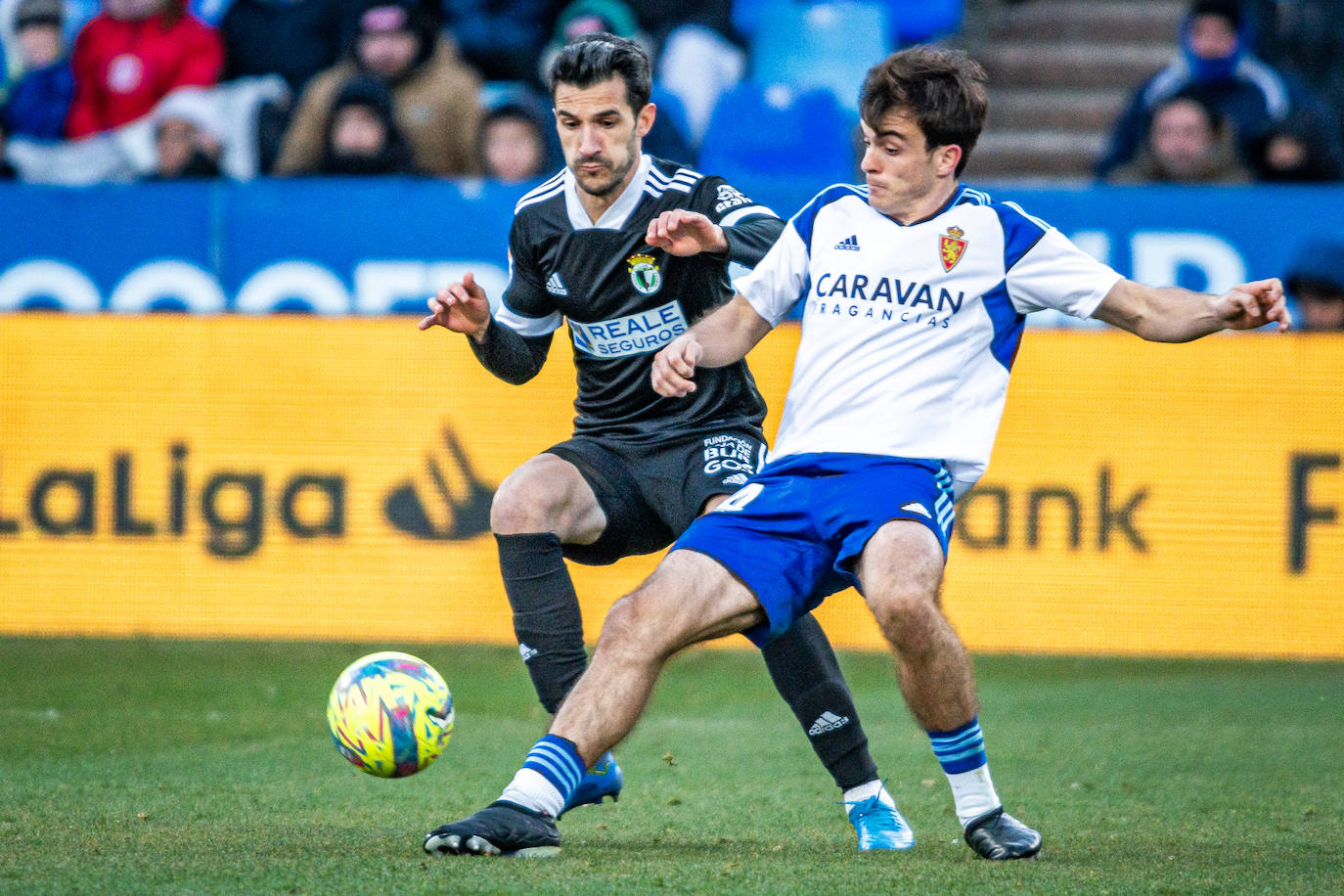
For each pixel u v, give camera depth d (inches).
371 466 1137.4
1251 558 1109.1
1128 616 1112.2
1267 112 1354.6
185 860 486.0
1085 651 1114.1
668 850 527.2
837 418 519.8
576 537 593.3
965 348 519.5
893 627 478.9
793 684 552.1
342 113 1299.2
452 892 431.8
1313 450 1106.1
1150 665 1087.6
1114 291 509.7
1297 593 1106.7
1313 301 1114.7
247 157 1471.5
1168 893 453.4
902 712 922.7
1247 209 1114.7
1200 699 962.1
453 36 1521.9
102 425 1147.9
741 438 621.6
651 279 603.2
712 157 1478.8
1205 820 613.6
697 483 605.6
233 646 1119.6
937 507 507.2
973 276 518.9
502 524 572.4
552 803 486.3
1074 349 1114.7
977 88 520.4
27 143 1498.5
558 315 631.2
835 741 551.8
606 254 603.8
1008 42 1871.3
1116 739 834.8
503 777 705.6
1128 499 1112.2
